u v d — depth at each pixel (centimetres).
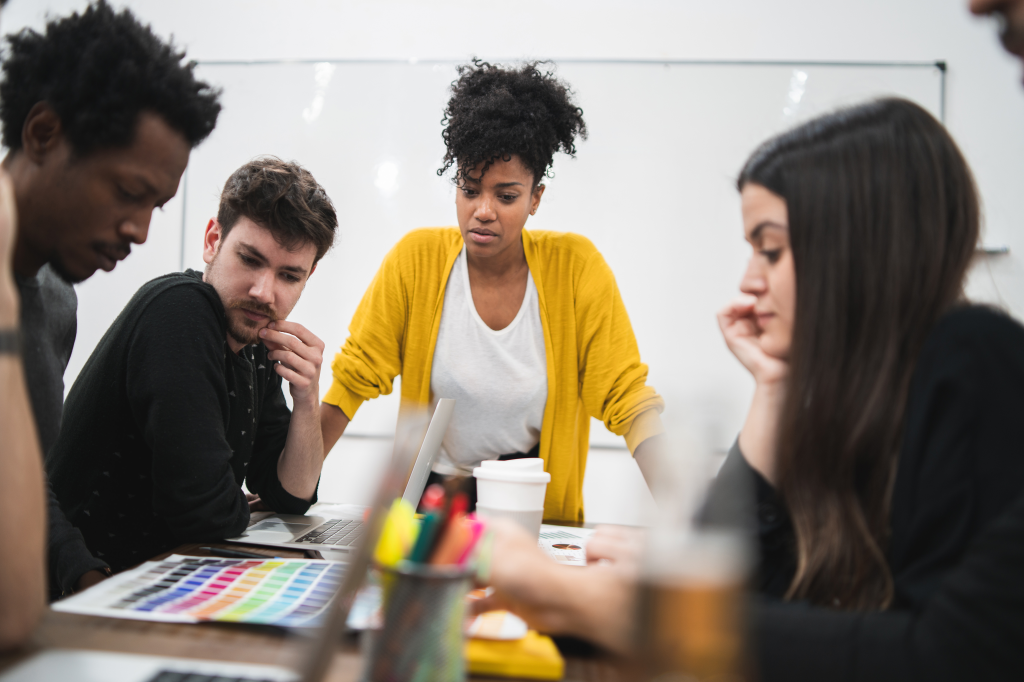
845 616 50
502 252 141
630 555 66
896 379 61
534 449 150
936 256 61
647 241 264
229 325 114
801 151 66
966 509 52
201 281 113
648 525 41
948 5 255
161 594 66
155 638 55
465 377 143
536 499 87
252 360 125
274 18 273
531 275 146
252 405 122
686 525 39
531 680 53
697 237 263
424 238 149
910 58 257
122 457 110
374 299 148
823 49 260
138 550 111
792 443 63
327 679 49
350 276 272
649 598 38
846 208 62
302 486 122
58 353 100
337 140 271
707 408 41
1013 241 253
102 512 109
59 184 72
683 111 262
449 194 269
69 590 85
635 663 38
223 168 273
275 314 117
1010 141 254
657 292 264
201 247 275
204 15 274
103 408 107
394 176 270
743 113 261
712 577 37
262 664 51
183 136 76
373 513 44
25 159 73
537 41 267
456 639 44
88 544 109
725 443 41
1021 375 53
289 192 111
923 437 56
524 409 144
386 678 43
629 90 264
